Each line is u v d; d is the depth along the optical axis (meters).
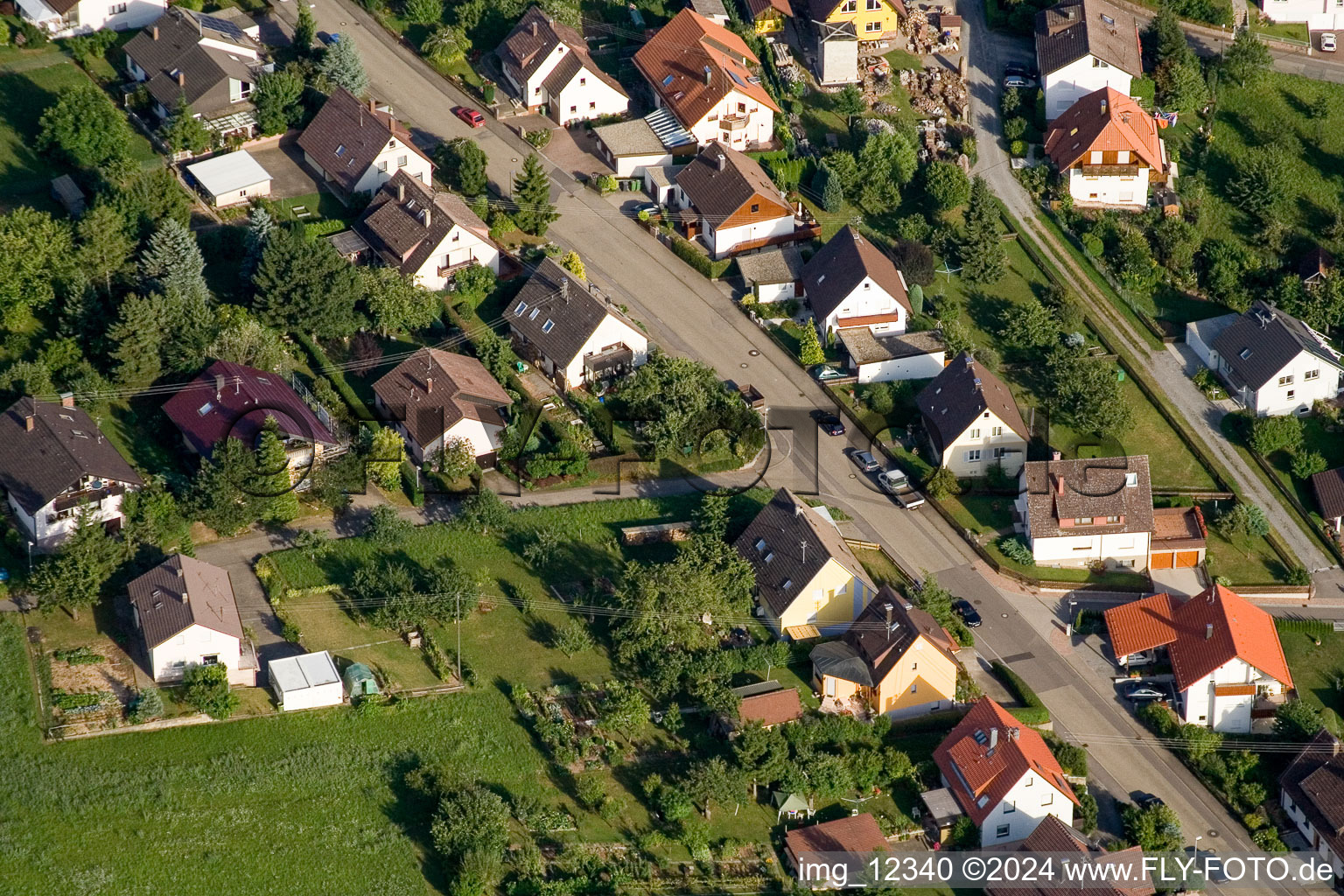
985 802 163.62
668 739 169.25
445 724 167.38
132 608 173.00
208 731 163.25
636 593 176.50
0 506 178.62
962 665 181.12
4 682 164.12
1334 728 180.12
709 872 158.00
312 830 156.88
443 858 155.50
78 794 156.12
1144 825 167.25
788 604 178.62
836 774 165.75
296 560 181.00
